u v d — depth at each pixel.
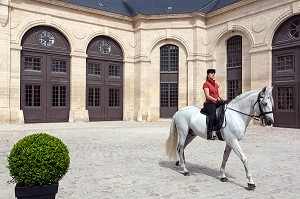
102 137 12.38
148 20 23.17
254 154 8.41
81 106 21.38
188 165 7.00
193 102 22.16
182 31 22.58
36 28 19.72
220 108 5.66
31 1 19.11
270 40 17.48
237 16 19.62
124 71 23.56
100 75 22.67
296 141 11.16
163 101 23.50
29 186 3.59
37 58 19.84
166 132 14.53
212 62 21.67
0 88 17.88
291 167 6.74
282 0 16.70
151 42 23.20
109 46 23.14
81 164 7.04
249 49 18.97
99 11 21.92
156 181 5.57
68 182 5.48
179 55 22.86
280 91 17.22
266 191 4.95
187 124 6.21
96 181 5.55
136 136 12.80
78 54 21.20
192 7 23.84
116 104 23.53
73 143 10.52
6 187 5.10
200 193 4.84
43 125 18.06
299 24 16.25
